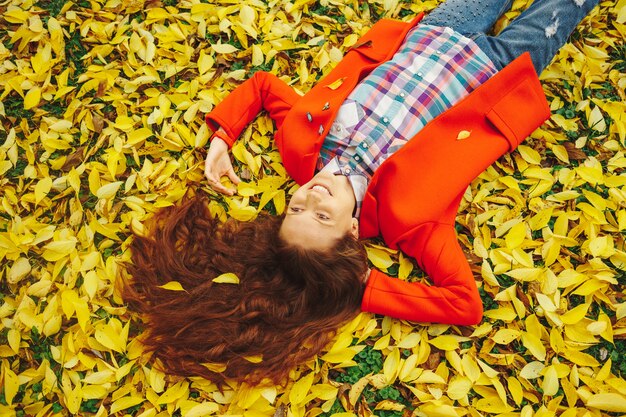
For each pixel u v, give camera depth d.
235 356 1.76
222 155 1.99
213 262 1.88
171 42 2.22
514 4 2.22
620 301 1.85
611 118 2.07
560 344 1.78
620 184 1.95
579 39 2.17
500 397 1.73
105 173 2.04
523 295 1.85
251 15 2.23
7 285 1.92
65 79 2.16
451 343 1.80
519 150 2.03
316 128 1.90
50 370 1.77
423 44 1.99
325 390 1.74
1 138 2.11
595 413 1.71
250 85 2.04
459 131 1.89
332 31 2.26
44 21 2.25
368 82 1.94
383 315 1.87
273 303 1.80
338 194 1.75
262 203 1.97
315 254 1.72
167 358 1.78
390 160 1.79
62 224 1.97
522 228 1.91
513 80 1.92
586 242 1.89
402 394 1.79
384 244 1.97
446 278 1.76
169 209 1.99
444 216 1.80
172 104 2.19
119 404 1.74
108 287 1.89
